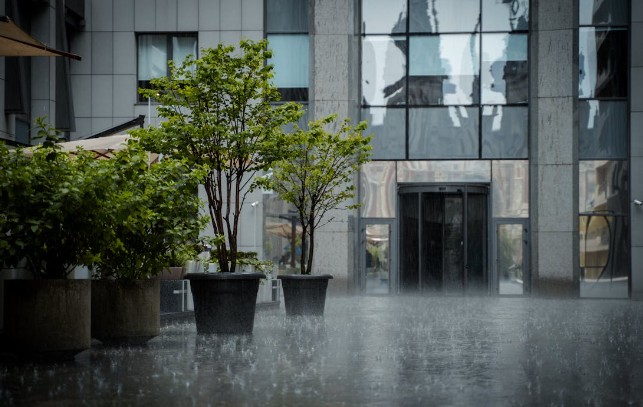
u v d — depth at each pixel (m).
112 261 12.52
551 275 33.66
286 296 20.42
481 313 22.06
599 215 33.84
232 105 15.70
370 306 25.67
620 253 33.78
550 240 33.75
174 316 18.33
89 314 10.67
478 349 12.38
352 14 34.38
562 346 12.87
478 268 34.19
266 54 15.41
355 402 7.54
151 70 33.97
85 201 10.21
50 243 10.50
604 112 34.09
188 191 12.88
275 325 17.23
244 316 14.77
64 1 30.69
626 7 34.19
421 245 34.34
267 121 15.62
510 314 21.64
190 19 33.62
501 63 34.84
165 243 12.49
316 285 20.31
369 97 35.06
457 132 34.78
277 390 8.24
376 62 35.09
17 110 26.66
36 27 28.92
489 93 34.78
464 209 34.31
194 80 15.09
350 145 20.83
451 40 34.97
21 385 8.51
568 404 7.49
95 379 8.96
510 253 34.41
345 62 33.66
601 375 9.47
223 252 15.19
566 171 33.72
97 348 12.34
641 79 33.75
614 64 34.16
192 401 7.55
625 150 33.97
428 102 34.91
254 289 14.90
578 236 33.69
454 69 34.91
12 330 10.24
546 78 33.91
